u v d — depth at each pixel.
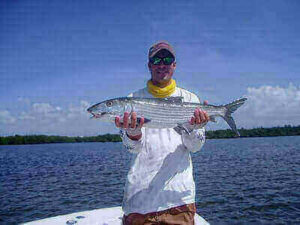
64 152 65.31
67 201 15.25
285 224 10.27
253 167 24.86
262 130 127.50
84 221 6.63
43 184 20.77
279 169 23.12
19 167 33.59
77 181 21.38
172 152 4.58
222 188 16.31
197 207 12.61
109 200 15.06
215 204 13.00
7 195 17.25
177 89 5.36
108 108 5.13
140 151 4.57
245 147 57.81
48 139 168.75
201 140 4.63
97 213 7.18
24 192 18.09
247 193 14.92
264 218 10.93
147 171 4.49
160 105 4.95
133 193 4.45
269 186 16.53
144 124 4.84
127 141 4.46
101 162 35.72
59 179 22.73
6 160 45.00
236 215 11.38
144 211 4.34
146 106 4.95
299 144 62.00
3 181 22.77
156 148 4.58
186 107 5.12
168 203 4.36
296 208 12.05
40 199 15.98
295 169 22.80
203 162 30.53
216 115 5.53
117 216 6.97
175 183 4.44
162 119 4.94
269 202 13.08
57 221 6.64
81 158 44.34
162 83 4.99
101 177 22.77
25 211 13.68
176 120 5.01
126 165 30.84
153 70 4.87
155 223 4.33
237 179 19.06
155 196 4.38
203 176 20.75
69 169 29.23
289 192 14.84
